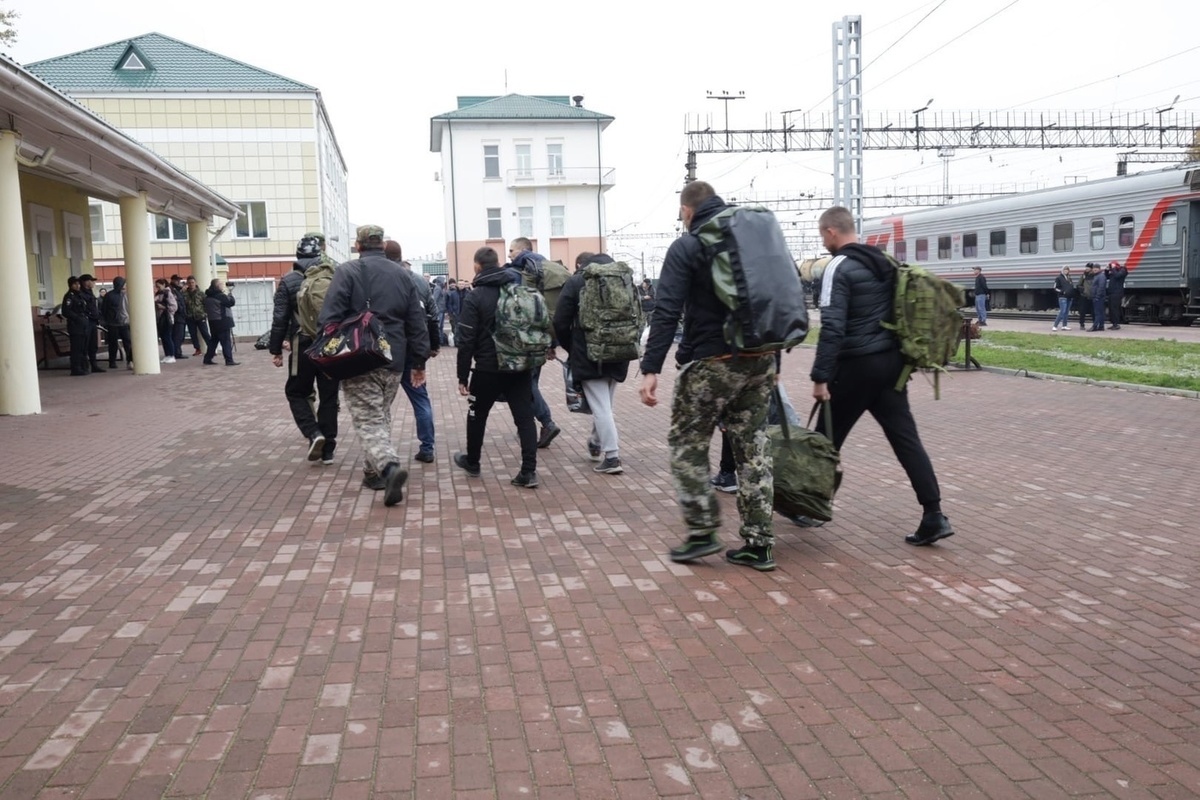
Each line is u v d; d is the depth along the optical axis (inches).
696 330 198.7
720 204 201.9
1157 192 1063.6
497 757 127.7
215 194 878.4
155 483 302.5
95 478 310.8
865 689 147.9
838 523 247.3
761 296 187.0
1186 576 202.1
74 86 1477.6
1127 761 126.0
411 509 265.3
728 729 135.3
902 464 223.5
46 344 788.0
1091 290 1020.5
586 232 2348.7
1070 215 1201.4
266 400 537.3
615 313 294.5
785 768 124.7
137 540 233.3
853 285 216.5
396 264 285.1
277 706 142.6
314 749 129.8
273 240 1549.0
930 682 150.3
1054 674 153.1
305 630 173.2
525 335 280.5
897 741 131.6
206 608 184.9
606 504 270.4
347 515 258.5
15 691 147.9
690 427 206.2
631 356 299.6
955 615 179.6
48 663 158.6
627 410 477.4
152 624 176.2
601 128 2331.4
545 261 374.6
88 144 545.3
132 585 198.7
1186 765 125.0
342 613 181.9
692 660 159.2
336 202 2023.9
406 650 163.6
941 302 214.1
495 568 209.9
